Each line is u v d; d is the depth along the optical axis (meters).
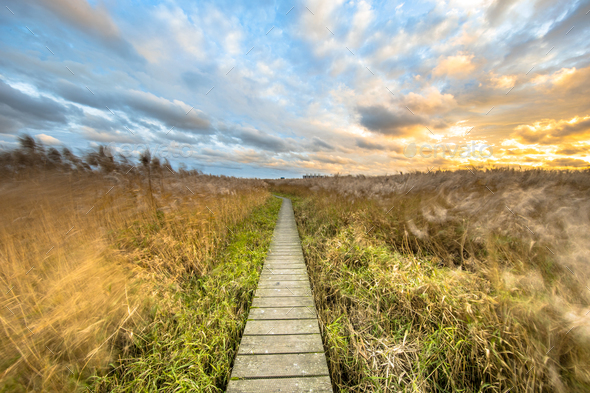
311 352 2.04
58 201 3.91
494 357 1.81
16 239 2.68
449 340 2.04
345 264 3.67
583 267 2.07
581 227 2.45
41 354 1.70
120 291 2.36
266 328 2.36
